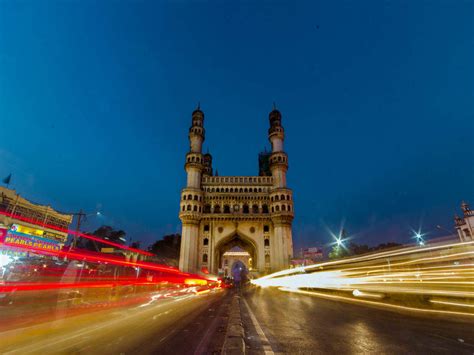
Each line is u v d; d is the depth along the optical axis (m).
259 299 19.95
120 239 83.19
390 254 21.23
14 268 20.95
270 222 62.38
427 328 8.14
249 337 7.27
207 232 61.69
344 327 8.53
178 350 5.94
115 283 16.78
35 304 13.91
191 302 17.72
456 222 46.56
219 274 63.25
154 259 55.03
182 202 61.66
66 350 5.96
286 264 56.59
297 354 5.72
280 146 69.69
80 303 13.83
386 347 6.17
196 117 72.44
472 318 9.77
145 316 10.90
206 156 87.31
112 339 6.96
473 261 16.38
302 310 12.95
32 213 42.84
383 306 13.59
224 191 66.25
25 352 5.81
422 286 16.12
